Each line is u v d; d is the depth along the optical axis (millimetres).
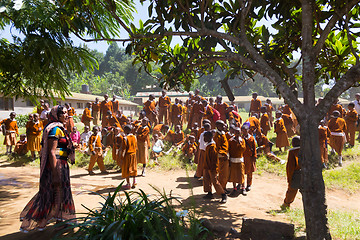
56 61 4699
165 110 13648
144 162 8195
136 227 2803
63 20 4145
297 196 6141
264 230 3402
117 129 10656
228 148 6047
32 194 5875
